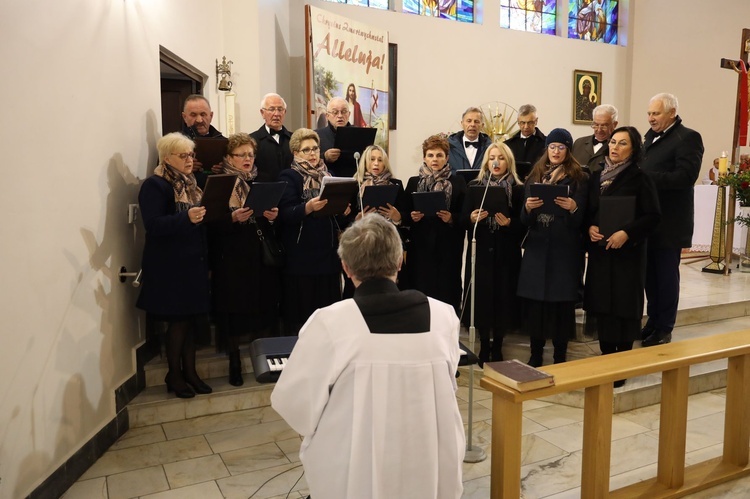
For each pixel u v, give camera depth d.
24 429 2.38
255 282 3.59
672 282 4.24
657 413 3.71
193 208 3.11
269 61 6.15
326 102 6.54
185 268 3.34
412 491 1.57
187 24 4.66
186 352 3.57
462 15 8.54
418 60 8.12
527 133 5.25
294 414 1.61
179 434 3.30
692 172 4.02
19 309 2.34
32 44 2.43
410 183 4.17
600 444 2.37
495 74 8.66
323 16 6.43
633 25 9.60
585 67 9.37
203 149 3.61
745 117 6.76
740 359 2.79
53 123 2.60
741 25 9.02
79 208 2.85
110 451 3.10
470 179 4.16
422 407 1.58
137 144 3.63
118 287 3.34
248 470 2.91
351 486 1.54
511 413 2.15
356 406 1.54
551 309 3.75
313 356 1.59
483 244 3.92
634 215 3.44
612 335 3.63
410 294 1.67
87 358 2.94
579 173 3.71
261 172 4.27
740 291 5.80
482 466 2.96
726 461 2.88
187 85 5.19
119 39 3.34
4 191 2.24
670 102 4.13
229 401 3.59
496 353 4.09
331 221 3.78
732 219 6.62
